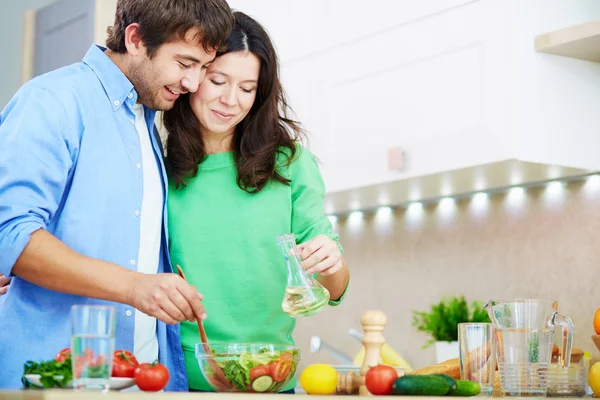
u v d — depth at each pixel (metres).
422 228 2.81
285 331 1.79
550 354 1.45
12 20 3.88
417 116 2.35
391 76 2.42
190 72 1.64
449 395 1.31
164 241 1.74
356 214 3.05
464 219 2.68
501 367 1.44
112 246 1.60
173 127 1.80
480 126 2.18
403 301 2.84
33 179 1.45
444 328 2.55
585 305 2.34
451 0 2.27
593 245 2.33
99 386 1.13
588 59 2.25
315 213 1.82
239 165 1.78
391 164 2.38
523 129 2.11
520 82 2.12
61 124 1.52
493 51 2.17
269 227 1.77
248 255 1.75
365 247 3.00
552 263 2.43
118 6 1.68
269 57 1.76
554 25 2.20
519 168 2.23
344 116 2.56
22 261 1.40
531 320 1.43
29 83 1.56
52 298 1.53
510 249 2.54
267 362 1.33
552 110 2.17
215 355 1.33
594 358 1.95
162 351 1.70
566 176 2.37
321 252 1.55
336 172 2.57
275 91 1.80
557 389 1.61
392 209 2.92
